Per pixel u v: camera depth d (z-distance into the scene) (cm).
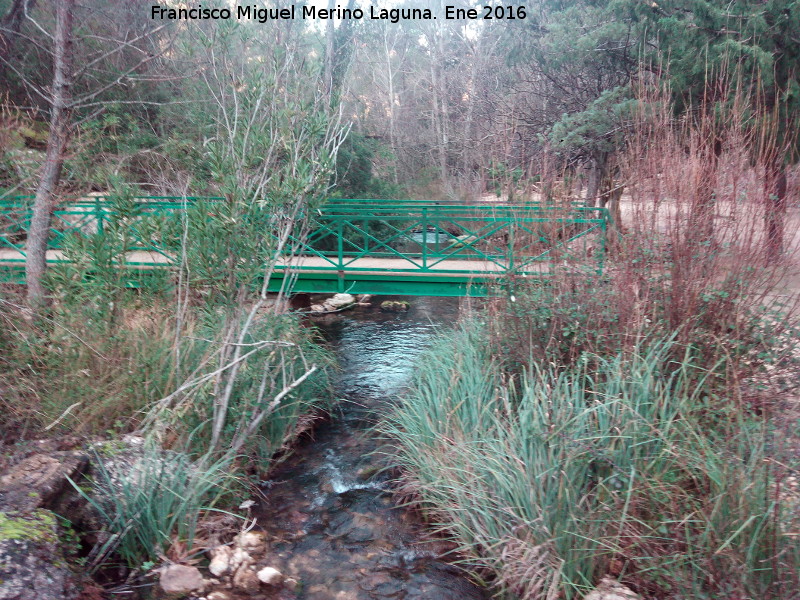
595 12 1010
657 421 353
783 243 410
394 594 326
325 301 1039
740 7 806
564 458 333
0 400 390
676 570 288
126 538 332
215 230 395
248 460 440
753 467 295
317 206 435
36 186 549
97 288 429
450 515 371
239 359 387
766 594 265
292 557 357
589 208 559
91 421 397
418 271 713
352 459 483
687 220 414
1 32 842
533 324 452
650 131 443
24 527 291
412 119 2452
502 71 1766
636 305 405
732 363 363
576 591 303
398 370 694
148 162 722
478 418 401
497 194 612
